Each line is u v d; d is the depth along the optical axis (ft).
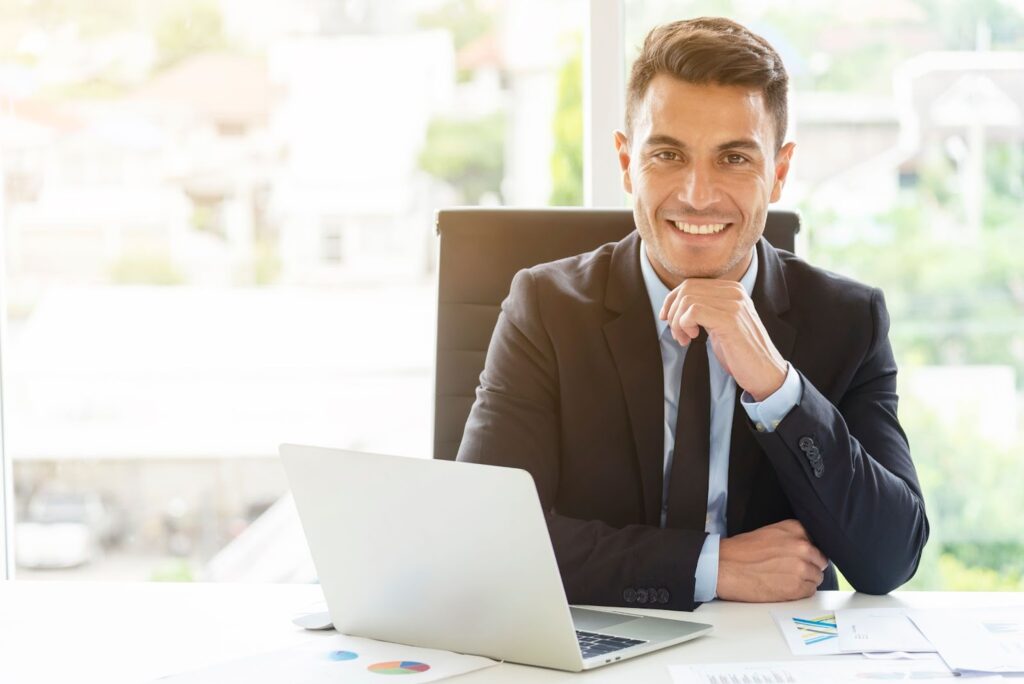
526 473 3.51
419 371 12.09
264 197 11.81
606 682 3.57
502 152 11.04
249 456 12.22
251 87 11.57
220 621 4.35
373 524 3.89
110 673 3.74
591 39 7.96
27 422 11.89
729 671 3.62
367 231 11.82
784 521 4.80
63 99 11.38
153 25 11.45
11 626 4.29
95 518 12.09
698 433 5.16
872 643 3.87
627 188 5.82
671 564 4.53
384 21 11.35
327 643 4.04
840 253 8.88
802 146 8.85
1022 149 8.86
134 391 12.08
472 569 3.74
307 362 12.17
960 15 8.82
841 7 8.82
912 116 8.84
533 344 5.49
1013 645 3.77
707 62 5.10
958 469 8.96
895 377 5.47
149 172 11.71
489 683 3.59
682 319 4.83
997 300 8.89
